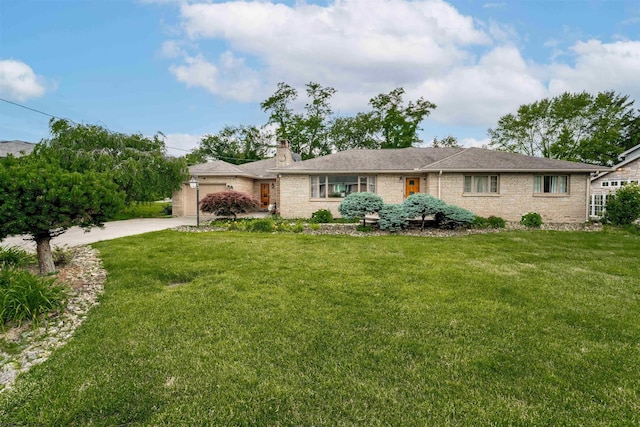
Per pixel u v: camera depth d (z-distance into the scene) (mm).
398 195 15938
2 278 4215
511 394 2539
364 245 8727
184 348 3180
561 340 3363
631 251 8094
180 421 2236
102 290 4977
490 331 3570
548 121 33281
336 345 3254
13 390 2549
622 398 2479
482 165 14281
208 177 19594
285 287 5039
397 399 2475
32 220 4863
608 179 16906
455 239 9898
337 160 16938
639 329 3623
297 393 2533
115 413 2320
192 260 6820
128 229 12234
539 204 14445
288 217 16312
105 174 5996
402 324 3730
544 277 5660
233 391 2559
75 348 3162
